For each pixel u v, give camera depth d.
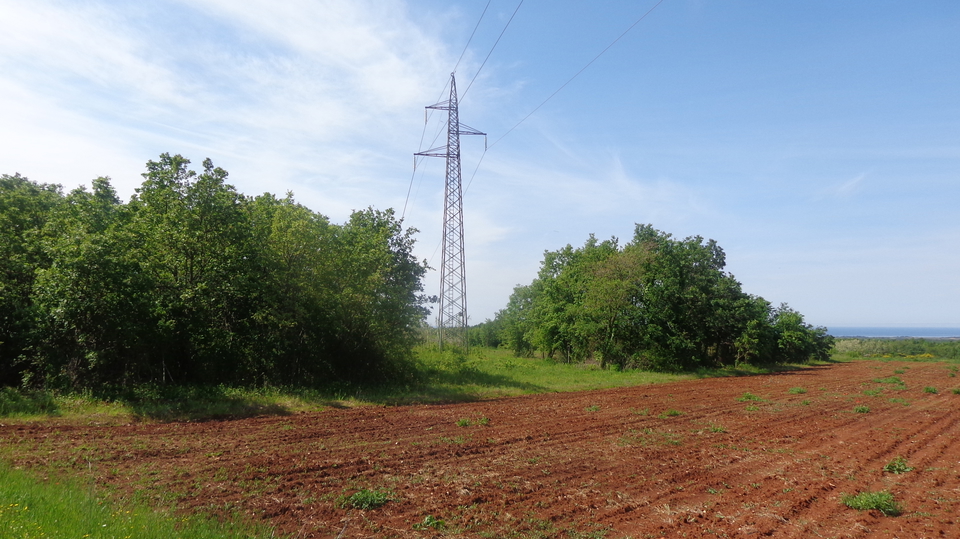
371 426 14.98
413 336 24.73
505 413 18.25
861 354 90.88
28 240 16.81
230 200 19.31
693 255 42.09
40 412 13.94
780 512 8.35
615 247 46.03
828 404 21.92
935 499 9.13
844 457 12.22
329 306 21.44
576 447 12.83
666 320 38.81
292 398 18.48
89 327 16.00
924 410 20.25
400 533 7.17
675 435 14.65
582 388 28.00
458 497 8.77
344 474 9.88
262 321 19.55
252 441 12.37
